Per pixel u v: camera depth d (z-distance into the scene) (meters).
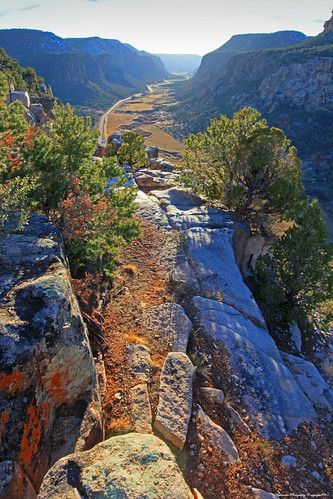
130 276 10.27
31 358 3.85
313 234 12.60
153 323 8.15
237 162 15.23
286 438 6.44
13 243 5.45
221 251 11.97
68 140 9.33
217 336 8.24
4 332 3.83
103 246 8.98
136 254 11.72
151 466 3.25
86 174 9.86
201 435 5.78
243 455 5.81
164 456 3.43
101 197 9.60
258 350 8.17
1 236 5.49
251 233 15.32
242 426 6.36
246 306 9.73
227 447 5.74
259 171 14.70
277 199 14.80
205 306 9.18
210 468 5.38
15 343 3.80
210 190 16.89
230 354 7.84
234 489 5.19
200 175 17.41
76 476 3.15
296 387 7.62
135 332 7.75
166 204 15.86
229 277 10.76
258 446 6.05
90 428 4.45
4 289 4.44
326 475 5.97
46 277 4.75
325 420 7.41
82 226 7.55
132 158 27.25
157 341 7.66
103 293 8.59
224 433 5.91
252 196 15.36
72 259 7.89
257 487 5.34
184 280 10.29
